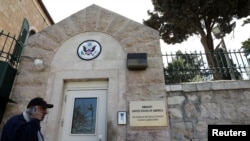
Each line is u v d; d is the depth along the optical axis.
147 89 4.02
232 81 4.04
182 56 4.62
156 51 4.43
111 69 4.30
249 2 9.83
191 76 4.45
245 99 3.90
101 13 5.01
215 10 10.38
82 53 4.54
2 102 3.97
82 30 4.82
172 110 3.89
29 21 9.67
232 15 10.58
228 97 3.94
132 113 3.81
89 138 3.87
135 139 3.61
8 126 2.12
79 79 4.27
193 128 3.71
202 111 3.84
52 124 3.82
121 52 4.48
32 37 4.82
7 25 7.88
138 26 4.75
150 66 4.26
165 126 3.67
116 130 3.70
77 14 5.03
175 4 10.13
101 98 4.20
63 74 4.32
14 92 4.19
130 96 3.98
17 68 4.48
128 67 4.21
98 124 3.96
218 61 4.52
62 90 4.21
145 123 3.71
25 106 4.05
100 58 4.44
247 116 3.75
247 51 4.51
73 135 3.91
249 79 4.10
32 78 4.32
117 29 4.76
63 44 4.70
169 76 4.39
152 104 3.86
